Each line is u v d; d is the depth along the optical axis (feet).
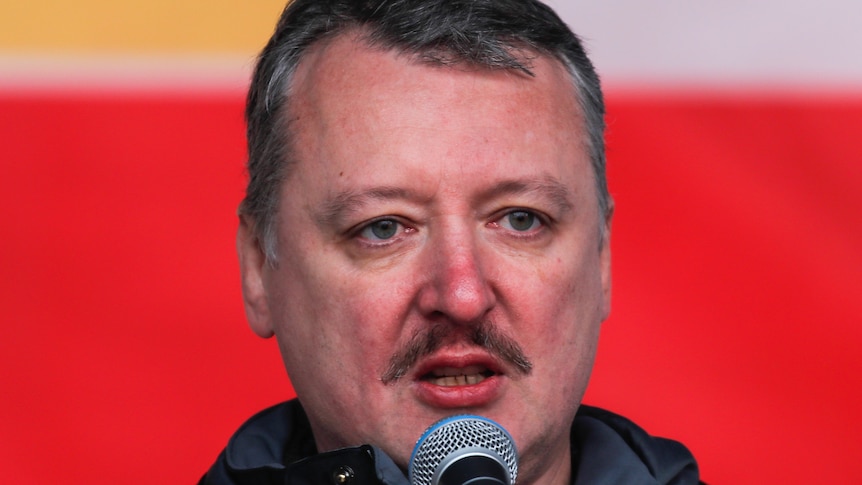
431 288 22.72
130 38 47.01
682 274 48.03
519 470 23.81
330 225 23.36
